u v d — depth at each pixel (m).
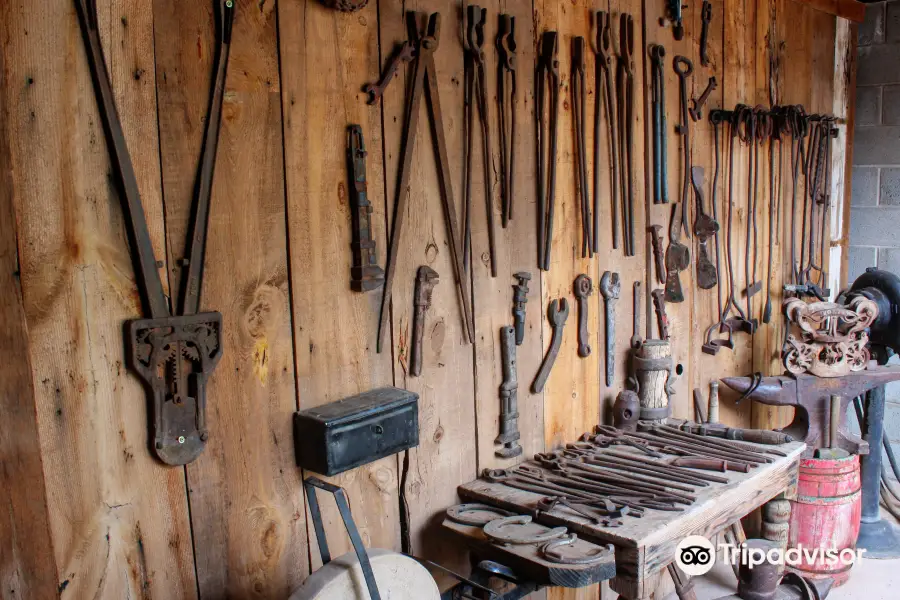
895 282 3.12
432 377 2.06
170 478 1.51
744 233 3.29
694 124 2.95
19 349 1.27
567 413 2.50
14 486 1.28
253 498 1.66
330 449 1.66
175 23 1.46
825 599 2.87
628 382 2.74
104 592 1.42
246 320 1.62
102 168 1.38
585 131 2.48
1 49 1.24
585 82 2.46
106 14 1.36
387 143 1.88
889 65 3.89
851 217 4.12
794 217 3.49
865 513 3.36
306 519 1.76
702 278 3.05
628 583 1.78
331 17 1.74
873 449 3.32
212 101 1.51
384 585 1.56
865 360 2.95
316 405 1.77
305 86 1.70
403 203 1.91
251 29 1.59
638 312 2.74
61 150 1.33
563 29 2.38
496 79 2.16
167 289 1.48
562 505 1.97
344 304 1.81
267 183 1.64
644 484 2.07
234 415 1.61
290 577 1.74
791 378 2.96
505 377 2.25
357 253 1.81
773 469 2.26
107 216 1.39
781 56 3.40
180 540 1.53
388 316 1.92
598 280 2.58
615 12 2.55
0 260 1.25
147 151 1.43
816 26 3.62
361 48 1.80
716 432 2.54
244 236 1.61
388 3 1.85
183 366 1.50
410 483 2.02
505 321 2.25
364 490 1.91
